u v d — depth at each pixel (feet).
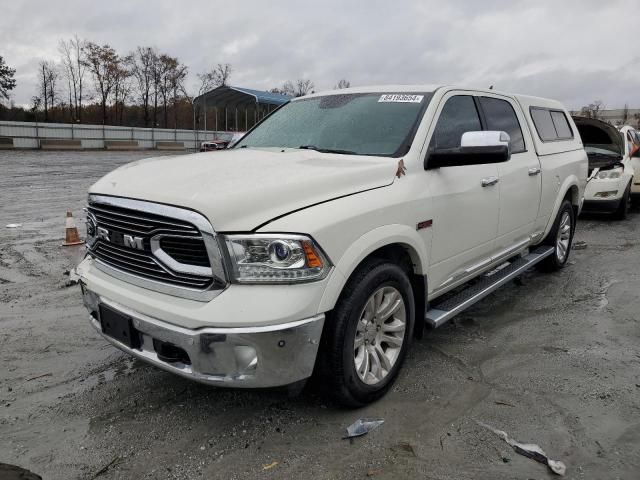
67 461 8.92
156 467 8.77
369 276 9.78
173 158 11.85
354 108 13.37
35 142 121.70
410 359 12.66
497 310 16.15
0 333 14.15
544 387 11.28
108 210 9.87
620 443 9.32
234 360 8.45
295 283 8.57
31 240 25.73
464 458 8.92
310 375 9.00
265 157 11.39
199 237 8.46
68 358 12.73
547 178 17.01
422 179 11.33
